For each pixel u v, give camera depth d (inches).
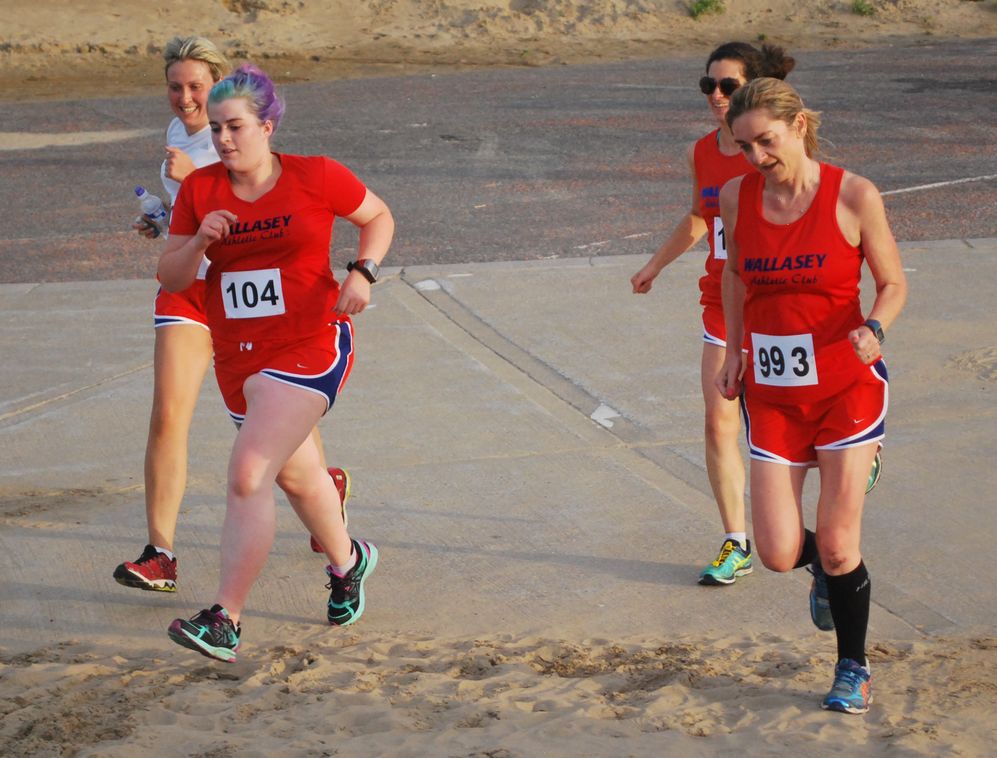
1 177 1095.0
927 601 370.9
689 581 391.9
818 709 302.7
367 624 370.6
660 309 667.4
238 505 317.1
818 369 299.0
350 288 329.4
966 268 718.5
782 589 384.8
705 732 291.9
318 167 329.7
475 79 1507.1
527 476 475.5
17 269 815.7
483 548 418.9
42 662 347.9
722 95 374.3
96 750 285.9
